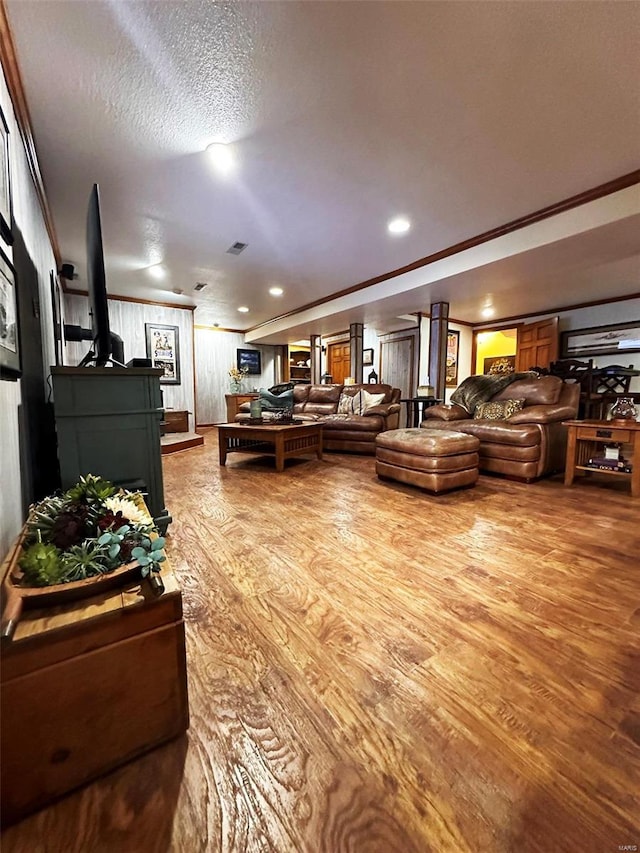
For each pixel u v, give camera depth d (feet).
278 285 16.88
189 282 16.40
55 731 2.49
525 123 6.53
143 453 6.52
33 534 3.61
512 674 3.60
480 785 2.60
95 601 2.76
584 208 9.06
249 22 4.66
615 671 3.63
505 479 11.37
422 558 6.08
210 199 9.05
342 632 4.24
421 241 11.81
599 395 17.98
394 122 6.48
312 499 9.43
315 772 2.69
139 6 4.45
